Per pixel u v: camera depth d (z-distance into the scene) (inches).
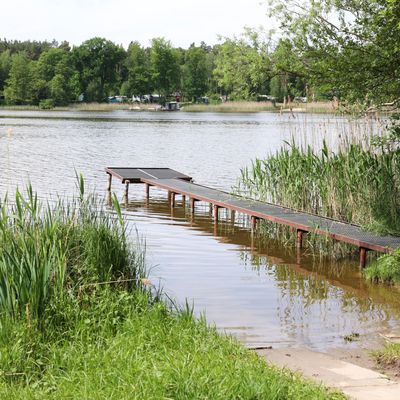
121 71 5423.2
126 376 225.3
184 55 6018.7
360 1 514.6
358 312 375.6
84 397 211.0
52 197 719.7
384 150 560.4
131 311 296.8
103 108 4621.1
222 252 517.3
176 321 292.4
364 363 285.0
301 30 521.7
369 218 530.0
